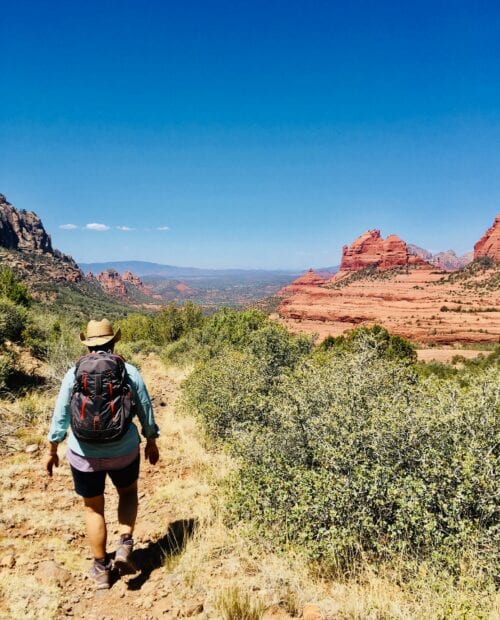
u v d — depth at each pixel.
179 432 7.50
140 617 2.93
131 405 3.27
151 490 5.20
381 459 3.79
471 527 3.27
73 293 176.38
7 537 3.83
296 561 3.48
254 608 2.92
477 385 4.25
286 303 164.88
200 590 3.22
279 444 4.73
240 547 3.78
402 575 3.36
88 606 3.05
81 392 3.17
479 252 180.62
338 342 23.25
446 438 3.83
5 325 10.61
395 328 99.75
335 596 3.16
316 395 4.87
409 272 196.62
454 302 120.81
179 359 18.34
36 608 2.95
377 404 4.62
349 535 3.56
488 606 2.79
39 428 6.74
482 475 3.29
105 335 3.51
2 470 5.19
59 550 3.72
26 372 9.70
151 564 3.62
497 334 88.31
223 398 7.37
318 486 3.68
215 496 4.73
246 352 11.72
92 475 3.30
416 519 3.39
